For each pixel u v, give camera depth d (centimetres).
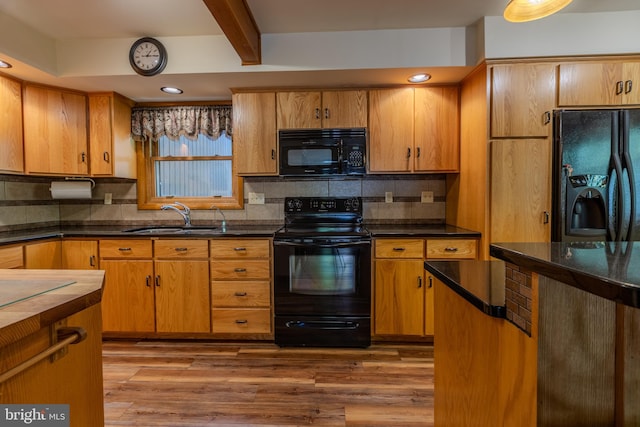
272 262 253
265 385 202
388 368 221
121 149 289
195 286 256
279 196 313
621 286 53
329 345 249
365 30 232
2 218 266
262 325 255
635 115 212
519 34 219
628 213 213
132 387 200
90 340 106
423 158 269
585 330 76
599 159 214
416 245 247
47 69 233
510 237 228
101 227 308
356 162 266
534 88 223
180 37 236
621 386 76
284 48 234
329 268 246
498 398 95
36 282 104
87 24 218
